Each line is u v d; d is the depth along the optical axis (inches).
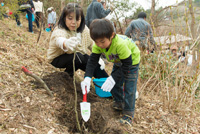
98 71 96.4
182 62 121.1
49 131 60.8
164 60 105.5
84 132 66.2
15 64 96.7
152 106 98.1
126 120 78.4
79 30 86.0
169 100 97.2
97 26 61.7
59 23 84.4
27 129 58.1
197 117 95.4
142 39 130.7
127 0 236.7
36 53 127.6
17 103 67.7
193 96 103.3
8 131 54.7
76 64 92.0
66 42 71.6
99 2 154.0
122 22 170.6
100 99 94.1
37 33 209.0
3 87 73.5
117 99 85.9
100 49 75.7
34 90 78.4
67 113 71.8
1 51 106.7
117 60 78.5
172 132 78.8
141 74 129.3
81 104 64.9
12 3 173.3
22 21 256.8
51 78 91.1
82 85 69.7
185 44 98.8
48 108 70.7
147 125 81.1
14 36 144.4
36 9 223.1
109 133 69.0
